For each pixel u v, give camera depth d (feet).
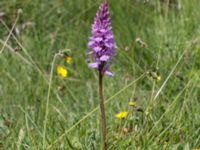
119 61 27.48
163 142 19.22
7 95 25.22
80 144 18.98
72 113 22.29
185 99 21.04
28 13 32.09
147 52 26.78
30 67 26.84
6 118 22.21
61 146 18.93
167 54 26.21
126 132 19.84
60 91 25.21
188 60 25.34
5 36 31.04
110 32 15.42
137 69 25.66
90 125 20.80
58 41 30.58
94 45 15.49
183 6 29.86
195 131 19.95
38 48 29.40
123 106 22.31
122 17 30.63
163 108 21.08
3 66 27.89
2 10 32.35
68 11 32.40
